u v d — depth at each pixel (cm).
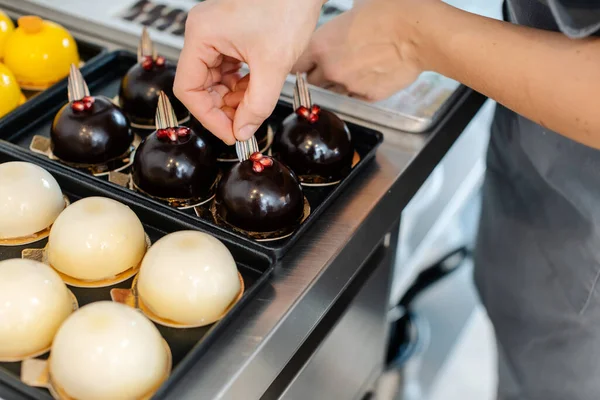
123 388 54
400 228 86
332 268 66
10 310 56
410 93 89
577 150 81
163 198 71
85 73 88
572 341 92
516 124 90
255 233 68
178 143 71
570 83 61
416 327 129
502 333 104
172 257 61
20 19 87
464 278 147
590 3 58
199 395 54
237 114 65
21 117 80
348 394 92
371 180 77
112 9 100
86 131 74
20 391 53
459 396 141
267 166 68
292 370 70
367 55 83
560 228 88
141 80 82
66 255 63
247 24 62
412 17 76
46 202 68
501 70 66
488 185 101
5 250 67
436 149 85
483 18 71
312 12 64
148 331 56
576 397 96
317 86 89
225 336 59
